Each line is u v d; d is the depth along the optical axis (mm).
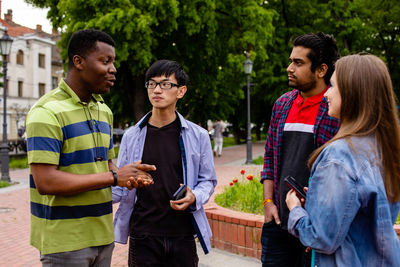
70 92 1887
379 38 23391
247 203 4957
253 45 15227
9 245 4887
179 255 2344
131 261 2422
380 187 1428
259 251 3949
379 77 1502
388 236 1419
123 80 15945
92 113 1995
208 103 17047
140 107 15258
